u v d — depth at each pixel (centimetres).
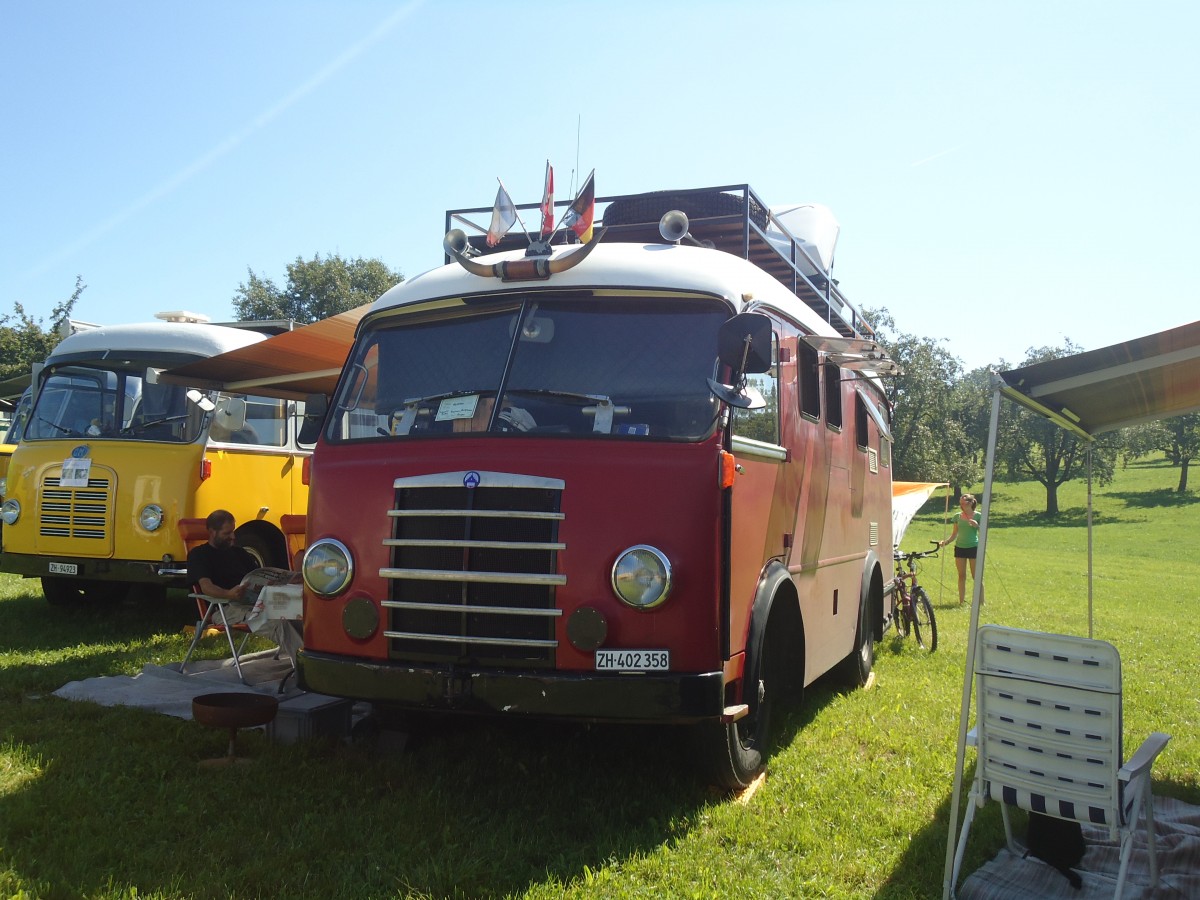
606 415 509
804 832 496
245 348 764
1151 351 402
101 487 998
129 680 743
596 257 559
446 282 578
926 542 3675
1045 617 1602
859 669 858
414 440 525
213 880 412
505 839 469
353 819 485
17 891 393
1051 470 6012
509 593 486
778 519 599
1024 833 505
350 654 512
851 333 1115
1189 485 7044
